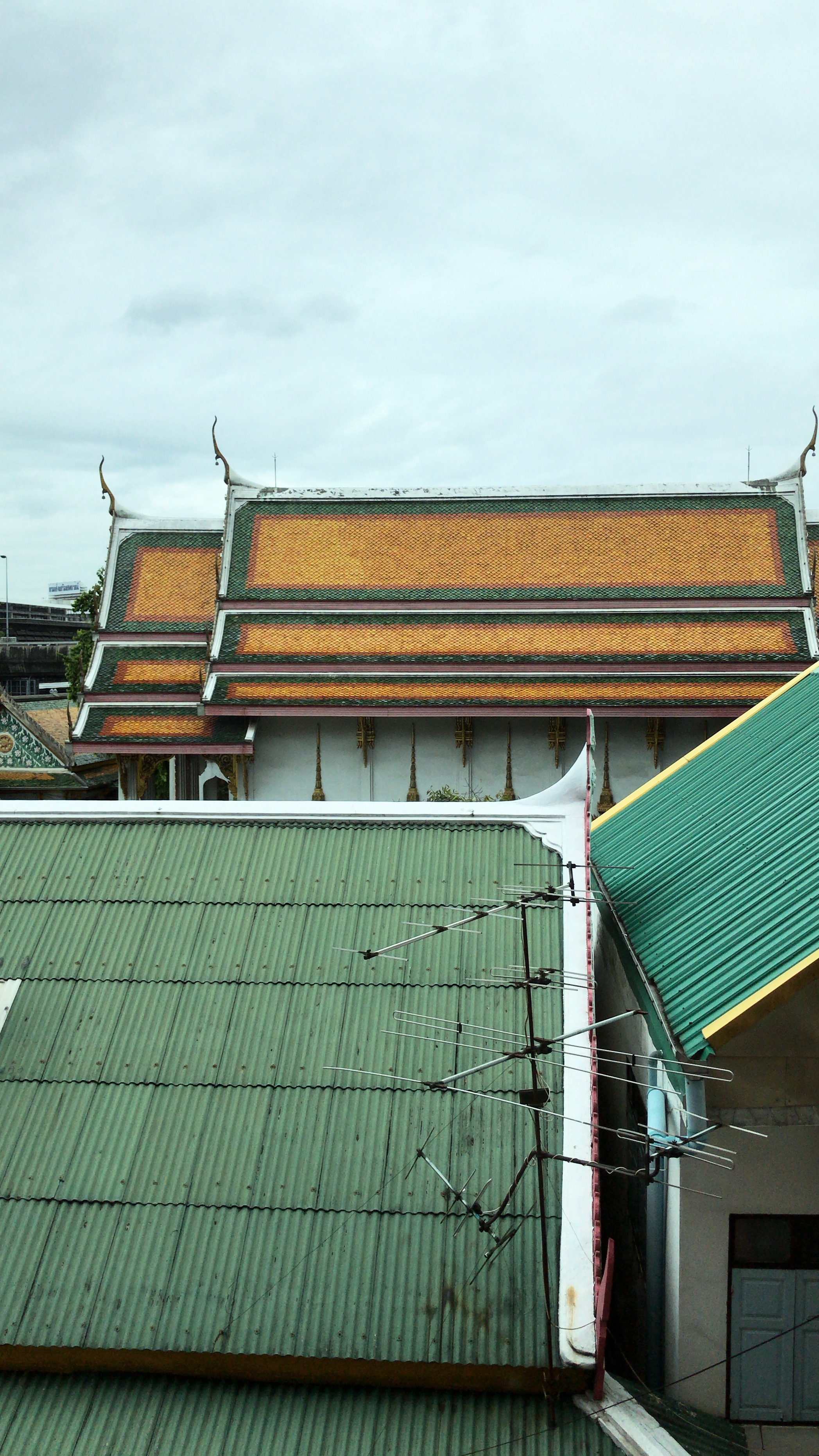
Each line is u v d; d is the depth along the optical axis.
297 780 43.56
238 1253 10.41
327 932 13.30
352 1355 9.75
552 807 14.54
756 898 12.33
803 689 19.14
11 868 14.45
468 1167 10.90
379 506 46.75
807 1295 11.23
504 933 13.06
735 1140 11.02
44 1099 11.72
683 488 46.25
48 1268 10.39
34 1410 9.88
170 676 44.50
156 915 13.67
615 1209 14.12
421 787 43.22
